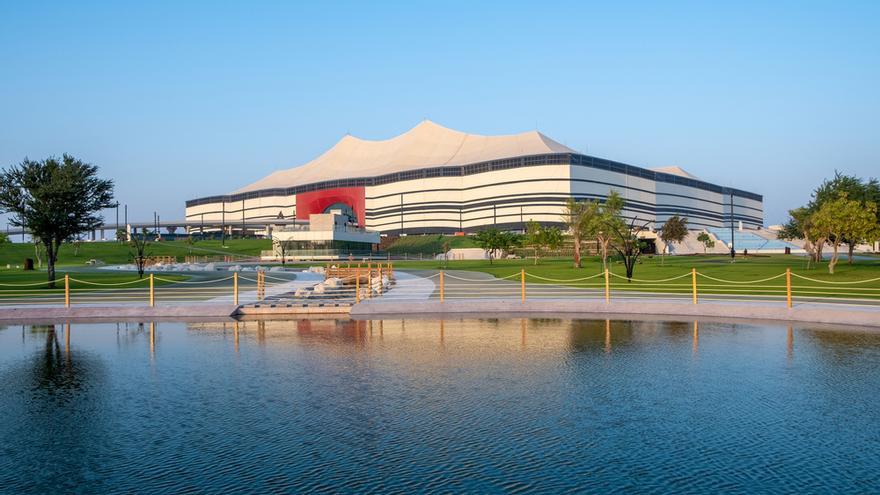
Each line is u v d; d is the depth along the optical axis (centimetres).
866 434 962
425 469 830
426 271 6012
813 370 1409
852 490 761
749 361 1516
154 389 1273
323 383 1309
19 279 4806
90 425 1033
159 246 12038
